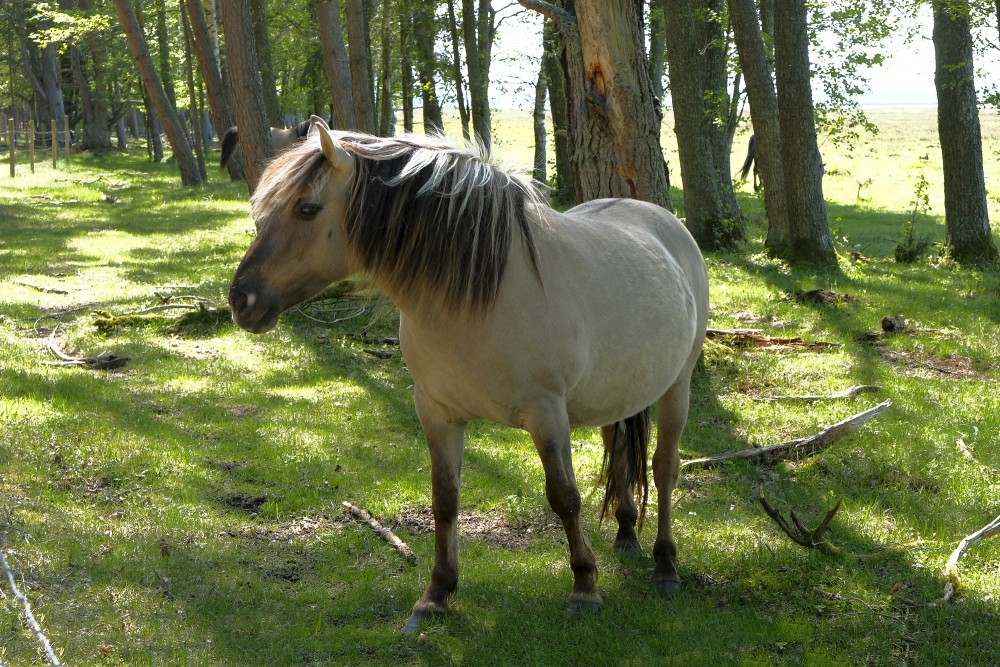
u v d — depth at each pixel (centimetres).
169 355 812
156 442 584
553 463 354
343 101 1717
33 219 1767
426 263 327
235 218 1836
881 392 730
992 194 2661
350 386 745
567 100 775
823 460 582
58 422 604
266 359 816
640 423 443
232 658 348
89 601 378
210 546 446
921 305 1062
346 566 440
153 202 2095
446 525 386
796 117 1311
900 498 529
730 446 617
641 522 462
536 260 344
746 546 464
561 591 416
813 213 1333
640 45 743
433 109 2383
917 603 402
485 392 348
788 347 862
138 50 2369
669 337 404
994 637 374
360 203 323
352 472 561
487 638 372
